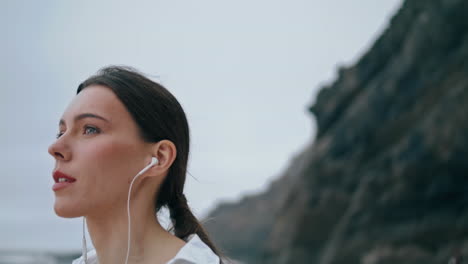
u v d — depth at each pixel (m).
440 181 22.14
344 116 30.25
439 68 24.34
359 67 30.69
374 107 27.03
